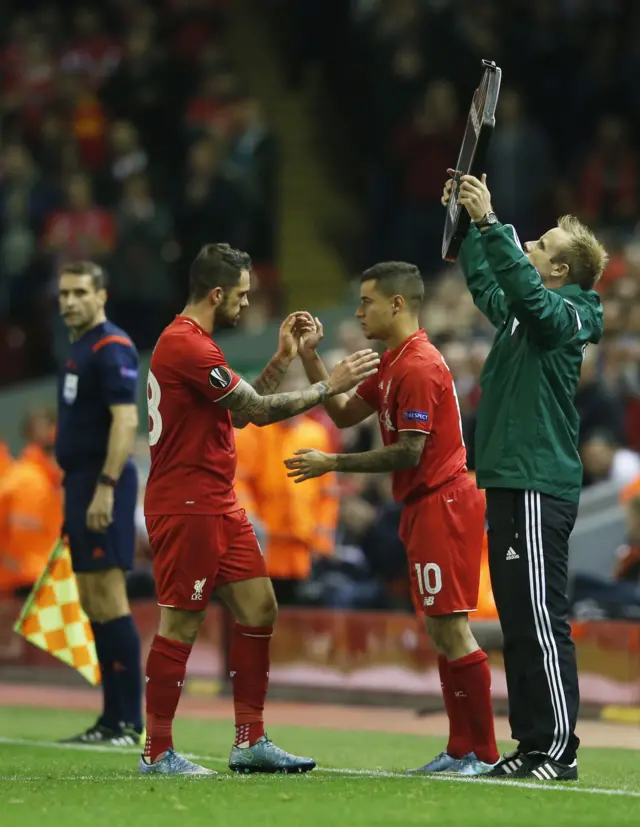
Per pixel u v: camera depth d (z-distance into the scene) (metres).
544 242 21.62
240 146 60.31
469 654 22.11
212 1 67.75
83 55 65.81
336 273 66.31
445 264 56.56
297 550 39.44
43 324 61.97
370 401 23.25
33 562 42.19
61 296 27.77
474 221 20.55
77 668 28.94
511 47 61.12
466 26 60.66
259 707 22.19
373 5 62.91
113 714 27.81
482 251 21.98
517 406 20.80
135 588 40.75
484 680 22.11
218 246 22.08
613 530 41.16
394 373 22.22
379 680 36.34
